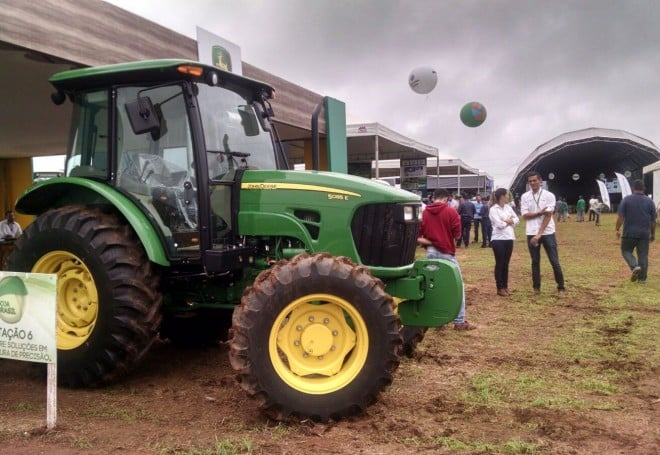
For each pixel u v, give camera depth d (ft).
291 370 12.41
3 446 11.02
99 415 12.80
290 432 11.69
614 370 16.14
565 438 11.35
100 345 14.14
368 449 10.84
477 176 133.39
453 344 19.19
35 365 15.02
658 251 50.39
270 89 17.33
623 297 27.53
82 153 15.87
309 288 12.13
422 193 94.58
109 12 22.39
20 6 18.43
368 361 12.16
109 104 15.29
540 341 19.51
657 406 13.32
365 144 61.72
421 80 39.86
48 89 28.09
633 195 32.14
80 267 14.84
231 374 16.06
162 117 14.88
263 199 14.82
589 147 152.56
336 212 14.37
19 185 57.93
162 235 14.70
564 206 119.14
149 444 11.14
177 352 18.35
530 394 14.17
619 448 10.90
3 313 11.95
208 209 14.37
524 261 45.14
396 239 14.82
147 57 24.41
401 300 14.82
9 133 41.29
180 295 16.39
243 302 12.25
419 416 12.65
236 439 11.32
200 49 27.84
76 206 15.42
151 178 14.94
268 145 17.06
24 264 15.08
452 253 21.12
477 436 11.48
